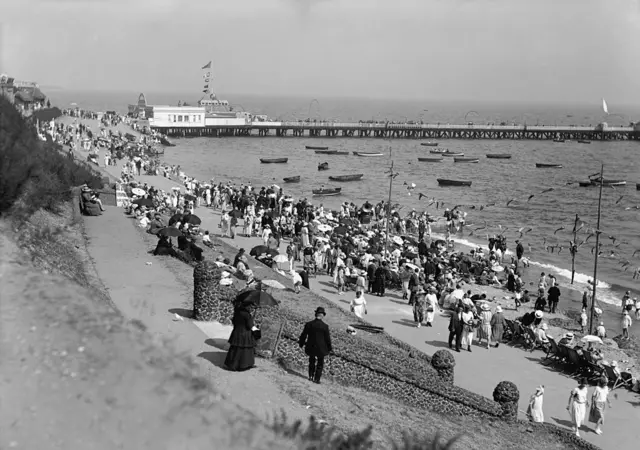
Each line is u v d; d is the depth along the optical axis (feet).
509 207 293.02
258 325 61.82
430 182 373.61
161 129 555.28
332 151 497.46
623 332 122.83
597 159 513.04
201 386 20.39
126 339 20.77
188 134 569.23
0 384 18.85
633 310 141.08
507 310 126.62
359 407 55.62
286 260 119.55
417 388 64.23
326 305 92.89
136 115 584.40
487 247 206.59
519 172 426.92
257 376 54.34
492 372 88.43
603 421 76.18
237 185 329.11
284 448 20.38
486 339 99.50
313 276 132.67
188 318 66.54
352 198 309.83
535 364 92.99
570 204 305.12
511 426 65.62
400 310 113.29
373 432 49.62
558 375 89.66
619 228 251.60
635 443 71.31
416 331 102.73
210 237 131.03
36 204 65.41
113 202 151.12
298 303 90.58
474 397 65.98
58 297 21.58
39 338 20.06
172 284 79.15
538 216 272.92
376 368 63.67
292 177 354.33
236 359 54.19
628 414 79.10
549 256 202.39
